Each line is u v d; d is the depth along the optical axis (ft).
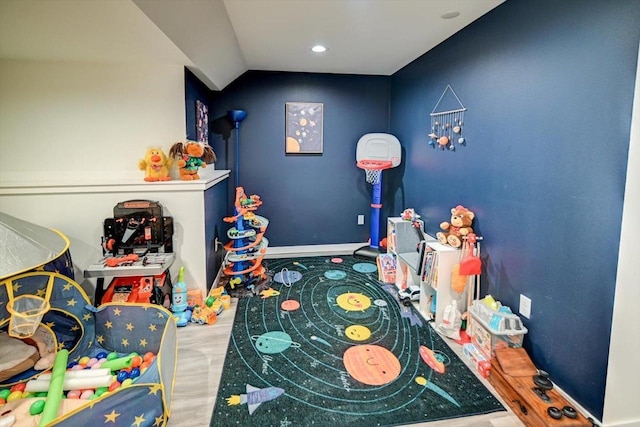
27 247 6.52
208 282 10.28
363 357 7.48
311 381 6.71
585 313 5.65
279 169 14.49
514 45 7.15
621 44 4.94
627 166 4.92
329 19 8.58
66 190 8.91
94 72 9.39
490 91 7.97
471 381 6.72
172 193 9.39
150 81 9.59
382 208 15.24
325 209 15.07
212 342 8.04
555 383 6.29
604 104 5.22
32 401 5.79
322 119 14.42
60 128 9.45
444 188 10.19
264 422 5.71
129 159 9.78
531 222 6.78
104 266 8.13
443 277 8.41
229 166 14.17
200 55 9.21
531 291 6.83
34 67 9.15
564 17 5.88
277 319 9.14
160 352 5.79
